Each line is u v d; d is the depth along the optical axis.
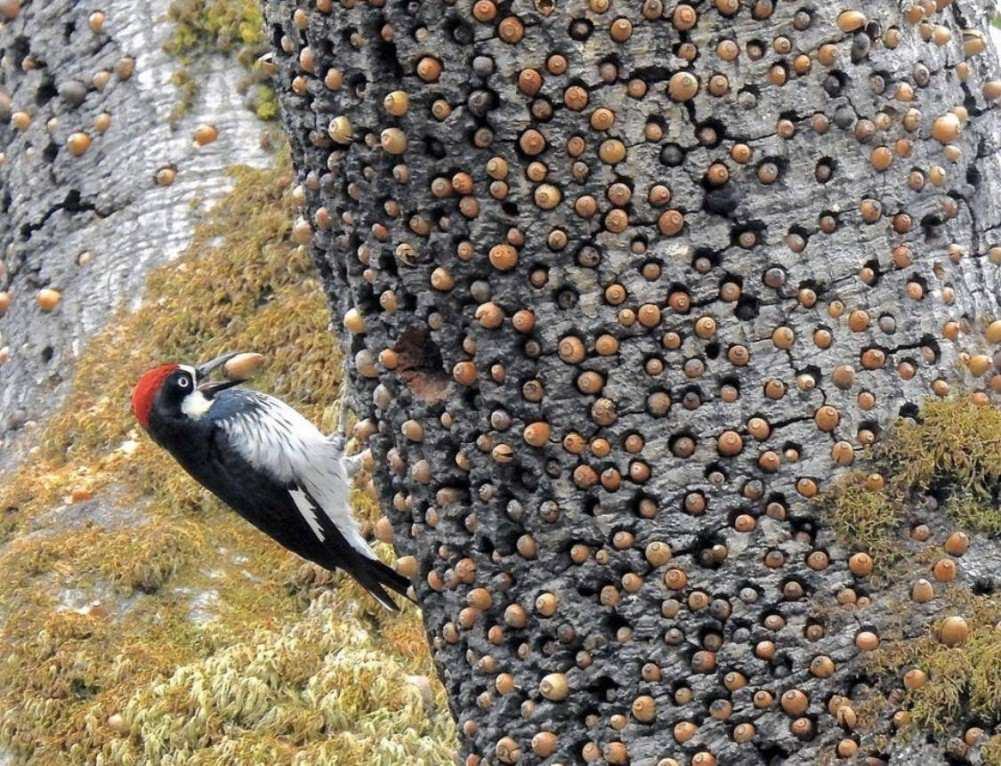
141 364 13.72
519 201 6.61
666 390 6.70
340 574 11.59
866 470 6.77
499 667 7.17
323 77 6.95
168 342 13.73
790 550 6.71
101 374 13.87
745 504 6.73
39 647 11.22
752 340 6.70
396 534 7.68
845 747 6.60
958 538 6.68
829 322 6.76
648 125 6.56
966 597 6.64
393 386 7.29
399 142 6.69
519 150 6.57
